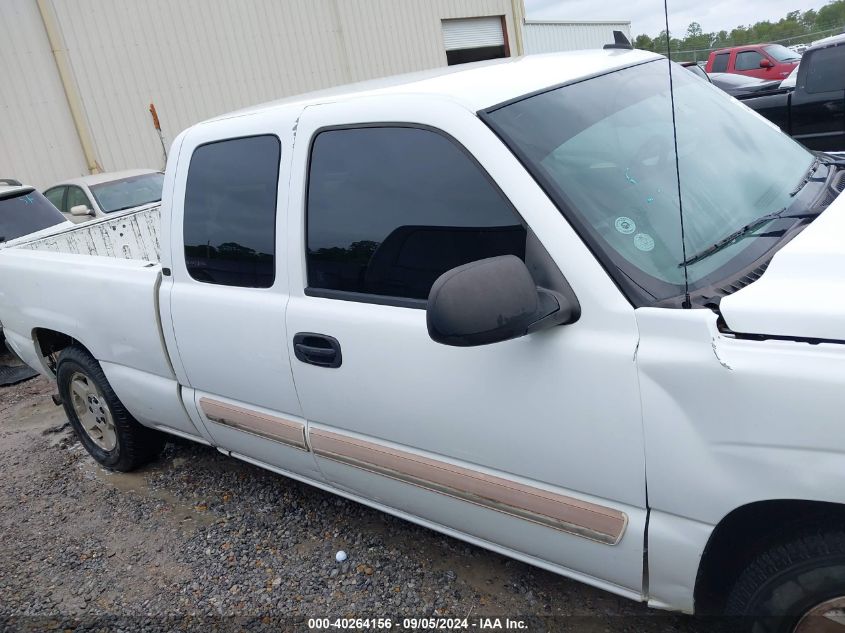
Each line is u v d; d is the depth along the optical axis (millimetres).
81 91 12562
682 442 1762
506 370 2041
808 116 7016
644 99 2506
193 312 3002
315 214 2545
